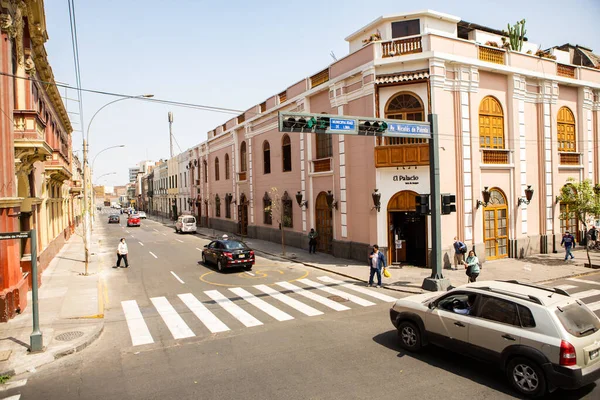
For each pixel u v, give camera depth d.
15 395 7.20
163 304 13.31
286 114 11.70
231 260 18.33
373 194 18.48
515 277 16.17
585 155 23.33
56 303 13.31
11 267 12.00
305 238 24.98
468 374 7.59
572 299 7.11
